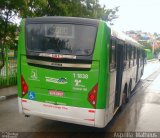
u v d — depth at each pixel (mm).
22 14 13109
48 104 6672
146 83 20688
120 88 8883
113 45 7086
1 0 12023
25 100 6941
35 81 6762
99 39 6262
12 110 9477
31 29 6855
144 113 10242
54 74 6527
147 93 15500
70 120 6539
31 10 14547
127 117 9531
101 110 6312
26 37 6883
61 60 6441
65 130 7555
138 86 18656
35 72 6734
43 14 16359
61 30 6566
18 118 8477
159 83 20922
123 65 9141
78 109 6406
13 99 11477
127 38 10117
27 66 6832
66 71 6426
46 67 6598
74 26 6461
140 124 8633
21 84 6965
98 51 6238
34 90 6797
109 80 6707
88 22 6375
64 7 16328
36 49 6738
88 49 6312
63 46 6488
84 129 7738
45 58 6586
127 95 11367
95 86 6266
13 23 13836
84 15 19031
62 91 6504
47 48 6621
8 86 14211
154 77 26000
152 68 39844
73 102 6426
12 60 14750
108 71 6504
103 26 6297
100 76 6238
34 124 7922
